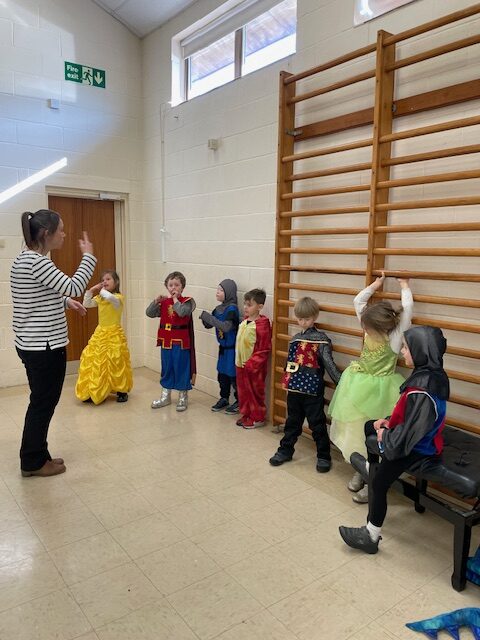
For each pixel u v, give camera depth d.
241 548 2.01
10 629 1.57
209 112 3.83
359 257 2.79
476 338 2.27
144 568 1.88
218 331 3.58
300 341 2.81
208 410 3.71
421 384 1.80
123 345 3.88
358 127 2.74
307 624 1.61
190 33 4.12
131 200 4.74
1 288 4.10
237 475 2.66
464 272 2.30
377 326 2.33
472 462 1.84
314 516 2.26
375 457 2.04
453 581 1.80
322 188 2.95
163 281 4.61
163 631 1.57
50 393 2.51
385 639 1.56
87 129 4.40
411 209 2.48
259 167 3.40
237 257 3.67
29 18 3.99
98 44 4.38
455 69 2.28
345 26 2.77
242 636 1.56
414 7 2.44
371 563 1.94
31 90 4.07
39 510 2.27
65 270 4.53
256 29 3.55
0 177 4.01
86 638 1.54
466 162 2.27
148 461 2.81
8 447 2.96
